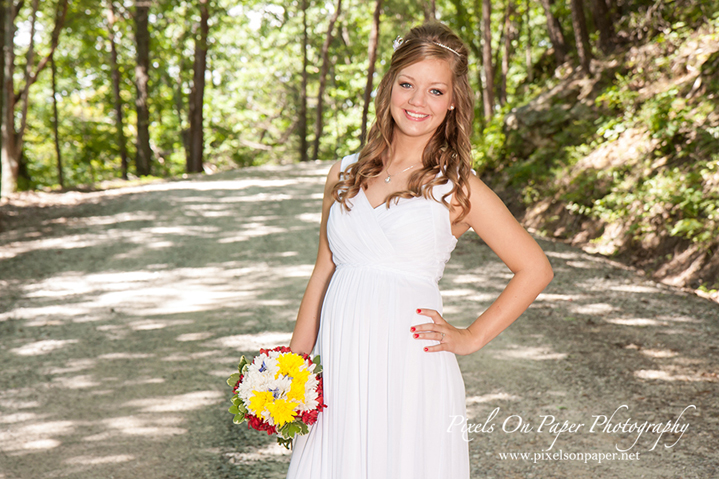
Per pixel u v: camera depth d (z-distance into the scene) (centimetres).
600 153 1038
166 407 413
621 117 1060
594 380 438
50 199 1280
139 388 443
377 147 210
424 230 197
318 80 3509
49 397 429
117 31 2488
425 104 200
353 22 3200
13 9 1437
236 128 3550
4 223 1033
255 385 195
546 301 627
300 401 194
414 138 207
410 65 203
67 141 2808
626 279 700
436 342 197
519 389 432
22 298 656
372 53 1978
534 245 202
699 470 317
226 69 3525
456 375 204
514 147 1314
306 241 917
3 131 1431
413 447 191
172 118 3209
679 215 764
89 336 547
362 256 202
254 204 1217
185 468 336
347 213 204
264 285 705
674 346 492
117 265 790
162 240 920
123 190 1422
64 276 740
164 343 530
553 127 1241
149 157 2405
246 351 512
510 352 500
